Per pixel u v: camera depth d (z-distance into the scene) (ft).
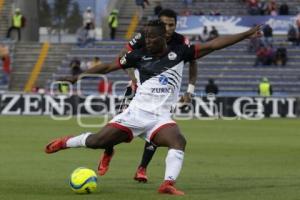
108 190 96.02
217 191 95.30
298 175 118.21
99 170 106.83
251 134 232.73
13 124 274.16
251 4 428.97
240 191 95.30
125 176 115.03
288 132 242.99
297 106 338.95
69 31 485.56
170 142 90.02
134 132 92.89
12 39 453.17
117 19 454.81
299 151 170.09
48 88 403.54
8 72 408.26
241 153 164.25
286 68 401.90
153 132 91.45
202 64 407.64
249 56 408.05
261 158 151.74
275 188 98.89
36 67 423.64
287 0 451.53
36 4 460.55
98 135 92.73
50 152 95.76
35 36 461.37
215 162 142.00
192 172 122.62
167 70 92.68
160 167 130.52
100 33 491.31
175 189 90.17
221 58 408.87
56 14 485.15
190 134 231.09
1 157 148.87
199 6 449.89
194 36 421.18
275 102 338.75
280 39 418.92
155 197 88.17
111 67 94.12
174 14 94.63
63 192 93.66
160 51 92.89
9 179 109.70
